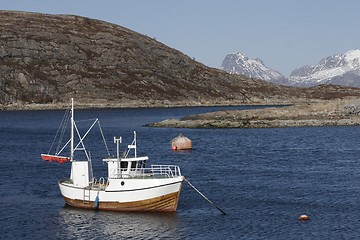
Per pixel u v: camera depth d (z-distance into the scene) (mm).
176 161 82500
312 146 100500
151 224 45469
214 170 72938
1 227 45250
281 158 84875
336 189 59594
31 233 43594
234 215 48531
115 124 168000
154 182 48031
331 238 41688
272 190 59188
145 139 118562
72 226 45219
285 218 47500
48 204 52906
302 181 64375
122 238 42156
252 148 98625
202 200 54344
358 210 50000
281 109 157875
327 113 153125
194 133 129625
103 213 48906
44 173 71562
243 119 153375
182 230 43969
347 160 81938
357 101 158375
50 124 170500
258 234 42875
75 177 51312
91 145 108125
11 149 100750
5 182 64875
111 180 48938
